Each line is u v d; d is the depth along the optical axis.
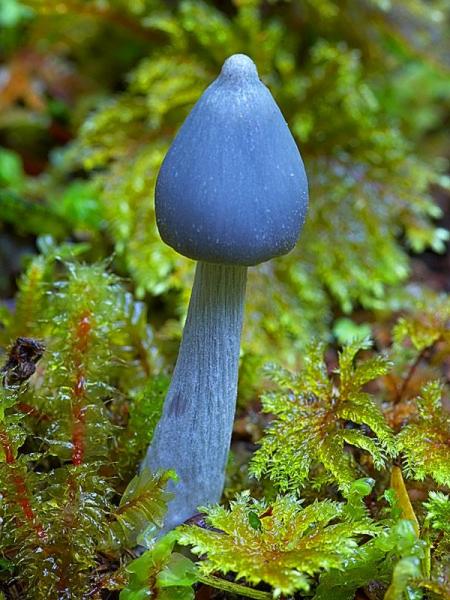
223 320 0.16
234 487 0.18
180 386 0.17
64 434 0.17
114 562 0.17
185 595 0.16
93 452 0.17
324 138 0.27
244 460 0.19
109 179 0.27
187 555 0.17
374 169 0.27
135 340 0.20
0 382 0.17
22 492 0.16
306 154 0.27
